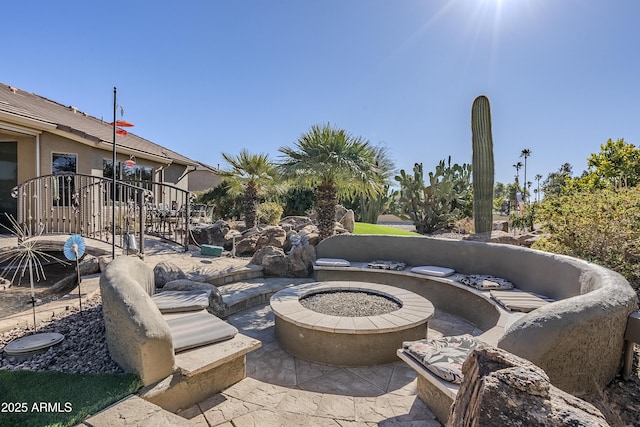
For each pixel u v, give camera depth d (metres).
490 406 1.19
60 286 5.04
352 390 3.13
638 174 9.28
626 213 4.77
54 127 8.00
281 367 3.61
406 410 2.76
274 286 6.12
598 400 2.47
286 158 7.80
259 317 5.14
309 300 4.73
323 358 3.71
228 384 3.08
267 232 8.64
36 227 6.96
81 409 2.10
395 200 18.84
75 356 2.79
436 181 16.27
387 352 3.72
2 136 8.37
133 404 2.20
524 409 1.16
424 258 6.49
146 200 9.22
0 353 2.80
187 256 7.32
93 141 8.95
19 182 8.43
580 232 5.13
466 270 5.86
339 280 6.64
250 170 11.33
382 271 6.35
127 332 2.52
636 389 2.68
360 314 4.21
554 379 2.31
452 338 3.07
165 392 2.52
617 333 2.66
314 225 10.75
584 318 2.37
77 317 3.54
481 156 6.88
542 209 6.25
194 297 4.12
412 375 3.46
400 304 4.55
